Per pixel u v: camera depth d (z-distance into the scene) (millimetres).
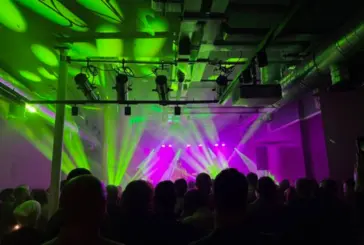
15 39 4637
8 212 2604
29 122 7074
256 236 1196
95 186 1200
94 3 3930
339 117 5977
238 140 13344
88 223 1139
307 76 5004
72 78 6617
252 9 4047
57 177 4887
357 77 4410
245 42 4758
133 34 4789
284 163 8758
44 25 4352
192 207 2412
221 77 5750
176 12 4176
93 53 5375
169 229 1777
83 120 9188
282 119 8844
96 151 10336
